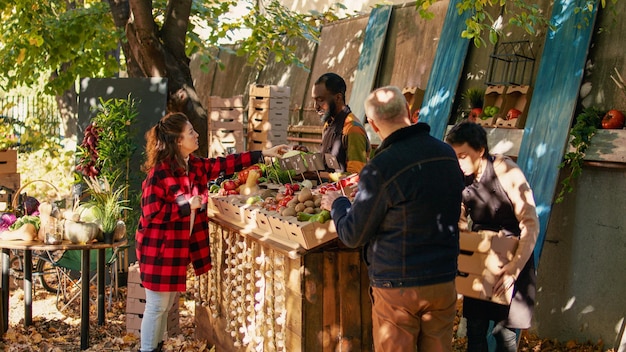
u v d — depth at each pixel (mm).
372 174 2980
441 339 3074
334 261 3785
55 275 7074
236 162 4793
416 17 7234
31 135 14172
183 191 4328
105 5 8602
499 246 3539
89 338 5062
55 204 5492
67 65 11836
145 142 6836
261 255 4152
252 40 8695
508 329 3775
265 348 4180
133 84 7000
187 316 5844
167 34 7457
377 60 7449
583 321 4957
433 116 6211
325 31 8812
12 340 5059
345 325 3818
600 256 4875
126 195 6523
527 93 5496
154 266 4324
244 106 9922
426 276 2973
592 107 4930
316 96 4551
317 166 4484
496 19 6066
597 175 4895
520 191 3600
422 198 2945
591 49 5098
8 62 8914
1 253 5223
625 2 4922
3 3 8242
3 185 7266
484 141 3686
